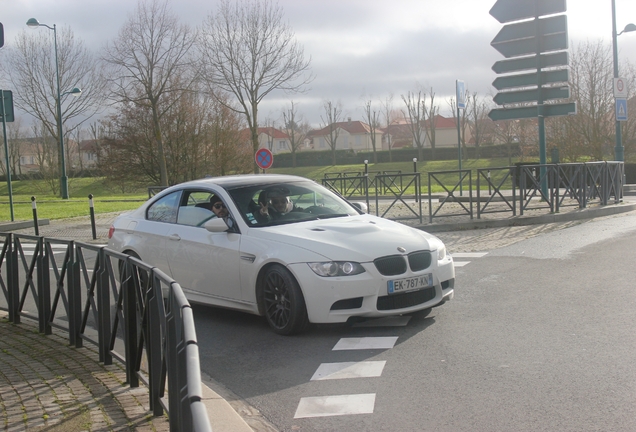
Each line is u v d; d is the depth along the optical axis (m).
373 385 5.07
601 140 37.81
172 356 3.71
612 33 23.00
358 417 4.45
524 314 6.97
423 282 6.58
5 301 7.65
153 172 47.84
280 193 7.57
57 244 6.45
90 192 59.34
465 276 9.30
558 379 4.92
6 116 18.98
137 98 39.22
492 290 8.27
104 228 19.12
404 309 6.46
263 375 5.50
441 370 5.30
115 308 5.24
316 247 6.42
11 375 5.30
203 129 48.25
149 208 8.35
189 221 7.71
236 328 7.07
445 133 107.12
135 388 4.92
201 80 34.75
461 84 21.50
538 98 18.25
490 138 83.06
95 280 5.69
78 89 41.72
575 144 38.75
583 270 9.17
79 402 4.60
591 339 5.91
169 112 46.19
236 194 7.45
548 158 41.03
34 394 4.79
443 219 16.08
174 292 3.68
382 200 25.20
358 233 6.75
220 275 7.12
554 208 16.77
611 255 10.20
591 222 14.85
